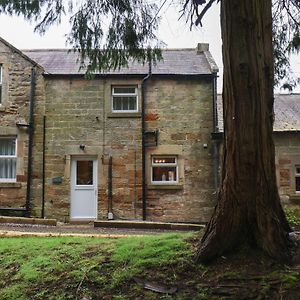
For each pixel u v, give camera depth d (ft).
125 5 22.07
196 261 16.51
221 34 17.12
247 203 16.38
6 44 47.55
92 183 47.01
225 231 16.51
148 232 33.09
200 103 47.75
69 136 46.91
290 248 16.51
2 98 46.98
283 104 53.72
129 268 16.78
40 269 18.16
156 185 46.21
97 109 47.42
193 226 36.37
